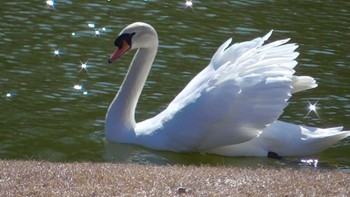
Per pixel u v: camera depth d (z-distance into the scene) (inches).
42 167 479.5
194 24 854.5
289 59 585.9
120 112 622.5
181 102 600.7
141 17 869.8
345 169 563.5
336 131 589.3
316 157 592.1
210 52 784.3
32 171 465.7
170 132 596.1
